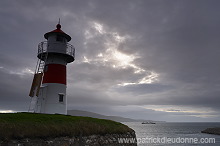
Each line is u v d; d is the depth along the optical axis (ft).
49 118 56.80
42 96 81.35
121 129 73.82
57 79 84.84
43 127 47.96
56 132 49.39
